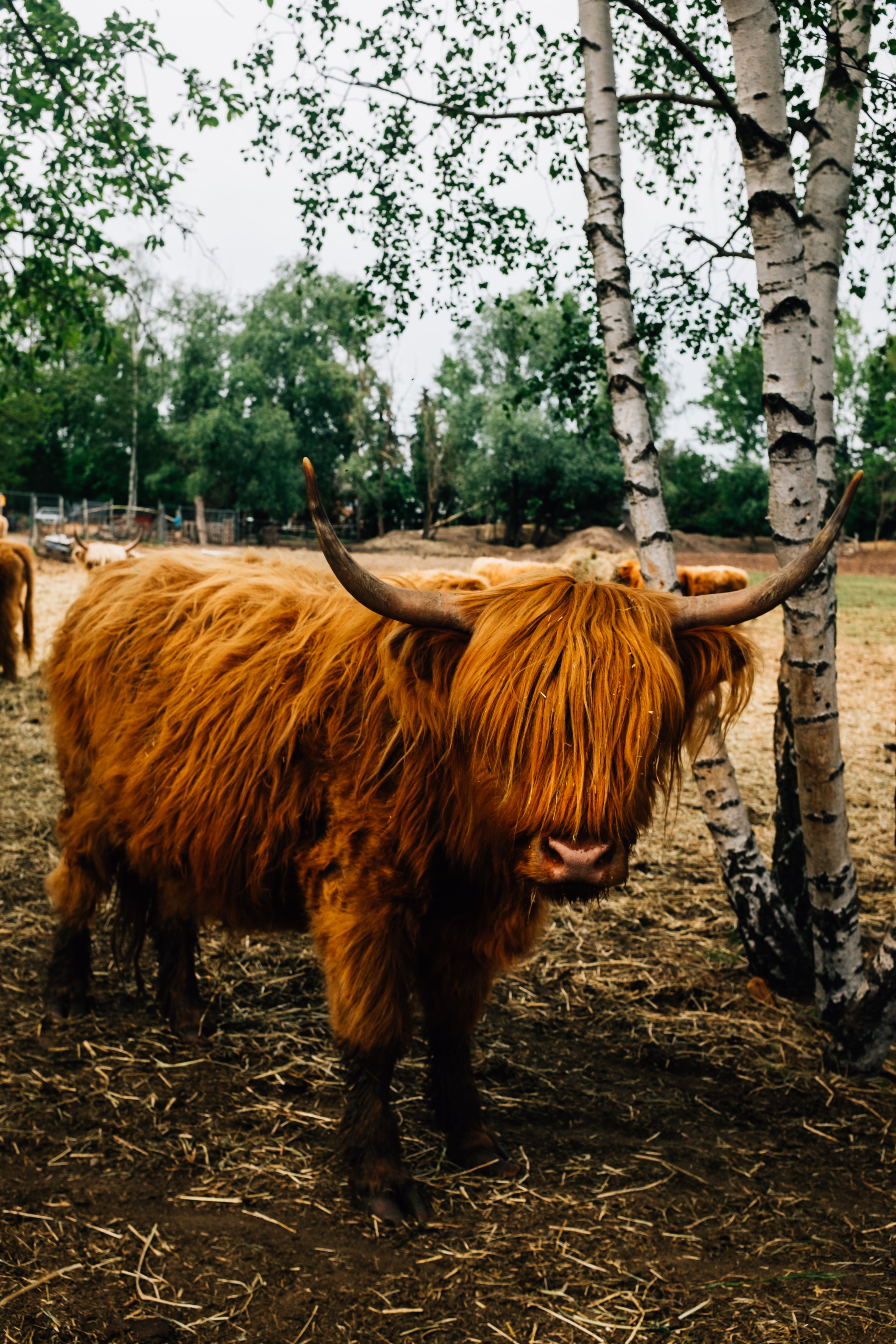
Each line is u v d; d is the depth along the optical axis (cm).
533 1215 264
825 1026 403
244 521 4216
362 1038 268
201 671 312
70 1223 250
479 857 253
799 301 358
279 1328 217
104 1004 386
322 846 276
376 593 226
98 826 362
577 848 207
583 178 418
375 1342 213
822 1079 360
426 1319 221
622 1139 311
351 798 268
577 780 205
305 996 405
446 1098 293
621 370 415
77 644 371
